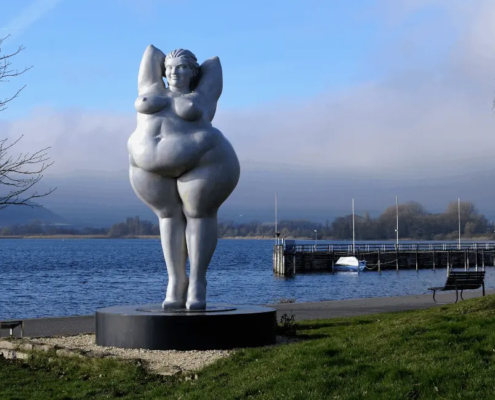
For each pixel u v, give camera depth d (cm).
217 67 1109
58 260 9812
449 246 7500
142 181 1075
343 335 1076
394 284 5269
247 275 6456
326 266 6725
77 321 1706
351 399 695
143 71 1096
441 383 712
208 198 1052
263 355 912
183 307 1105
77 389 867
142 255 12412
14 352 1079
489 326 916
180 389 812
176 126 1038
